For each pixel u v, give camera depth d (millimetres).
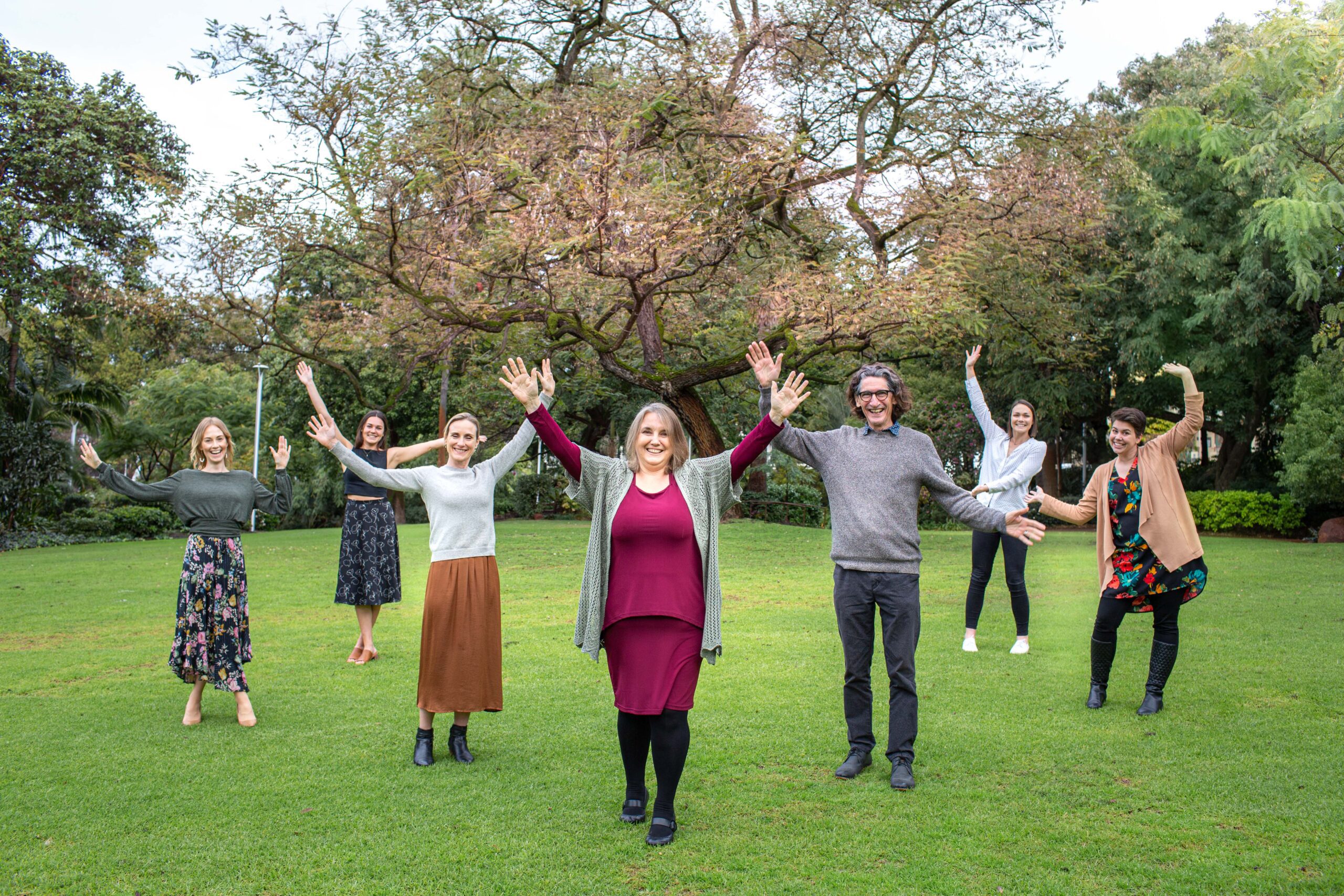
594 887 3188
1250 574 11453
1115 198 21219
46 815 3852
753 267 18031
